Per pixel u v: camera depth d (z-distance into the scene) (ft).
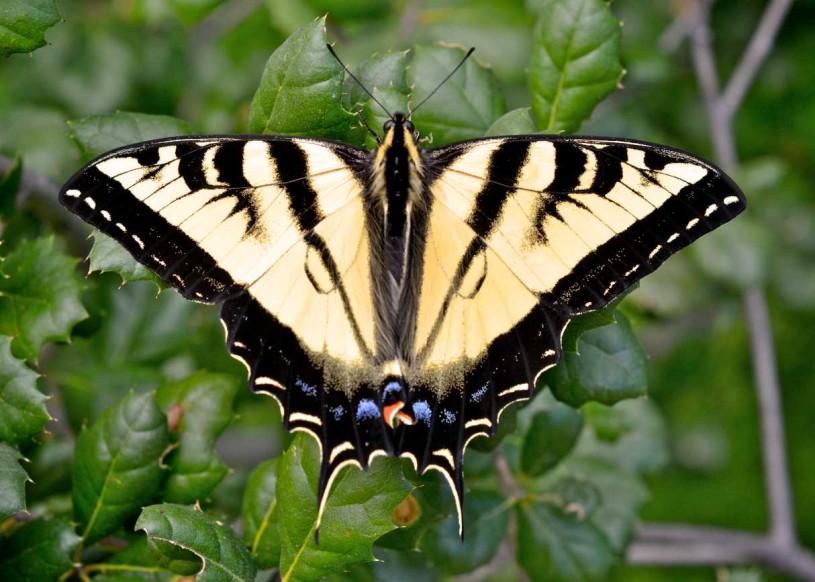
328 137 2.47
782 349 3.10
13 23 2.45
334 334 2.48
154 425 2.49
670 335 2.87
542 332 2.47
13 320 2.53
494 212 2.48
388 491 2.44
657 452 2.71
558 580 2.57
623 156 2.46
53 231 2.62
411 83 2.54
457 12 2.74
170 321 2.67
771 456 2.77
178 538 2.43
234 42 2.79
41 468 2.58
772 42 2.78
